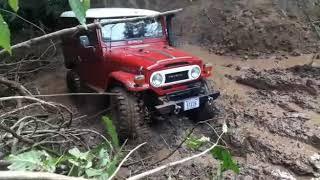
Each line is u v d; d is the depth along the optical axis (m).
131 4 12.31
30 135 3.73
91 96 6.47
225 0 12.11
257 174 4.62
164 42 6.31
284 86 7.20
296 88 7.09
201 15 11.82
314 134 5.39
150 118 5.64
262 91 7.24
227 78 8.11
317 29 10.07
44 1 10.81
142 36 6.11
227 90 7.41
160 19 6.23
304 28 10.40
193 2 12.63
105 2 11.97
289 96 6.87
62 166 2.78
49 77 8.47
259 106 6.52
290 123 5.80
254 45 10.11
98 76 6.16
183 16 11.98
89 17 5.80
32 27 10.94
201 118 5.86
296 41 10.02
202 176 4.59
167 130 5.71
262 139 5.36
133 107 5.18
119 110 5.20
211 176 4.55
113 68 5.78
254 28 10.56
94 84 6.33
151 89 5.28
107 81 5.73
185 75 5.53
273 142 5.30
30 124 4.31
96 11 6.12
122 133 5.20
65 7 10.65
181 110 5.46
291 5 11.24
